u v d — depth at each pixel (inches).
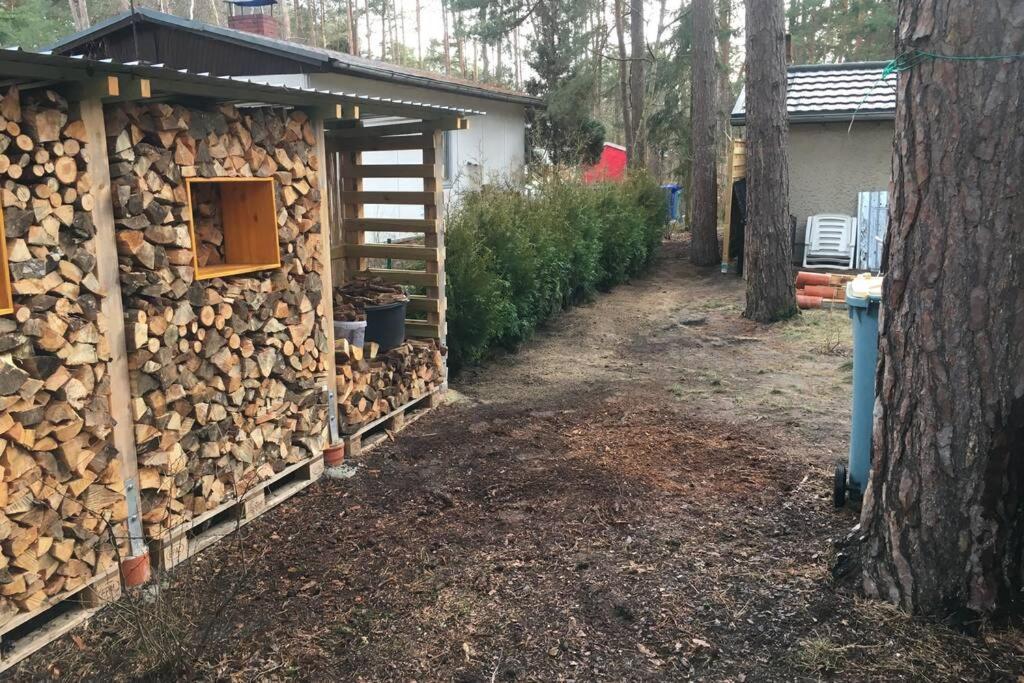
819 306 421.7
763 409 255.1
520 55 1115.3
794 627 127.7
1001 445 118.6
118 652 125.7
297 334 189.6
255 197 178.4
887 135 509.4
